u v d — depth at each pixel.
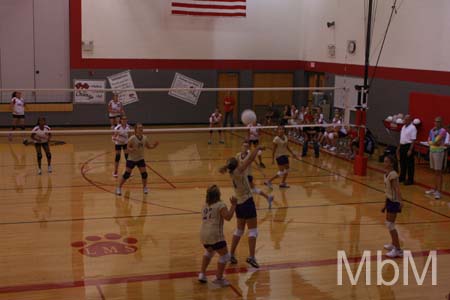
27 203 12.28
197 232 10.52
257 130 17.58
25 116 22.97
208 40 24.59
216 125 21.69
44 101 23.30
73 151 18.64
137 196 13.05
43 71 23.28
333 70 23.00
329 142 19.38
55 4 23.00
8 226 10.67
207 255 8.06
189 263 8.95
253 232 8.80
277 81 25.78
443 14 16.73
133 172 15.61
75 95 23.52
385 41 19.56
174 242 9.95
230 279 8.32
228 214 7.83
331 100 23.20
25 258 9.02
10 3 22.61
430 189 14.27
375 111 20.28
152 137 22.02
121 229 10.62
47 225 10.78
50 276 8.30
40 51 23.14
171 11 23.81
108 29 23.45
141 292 7.78
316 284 8.20
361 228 10.98
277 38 25.42
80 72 23.42
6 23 22.67
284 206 12.50
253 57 25.22
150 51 24.03
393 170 9.38
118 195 13.09
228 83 25.31
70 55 23.27
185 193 13.40
